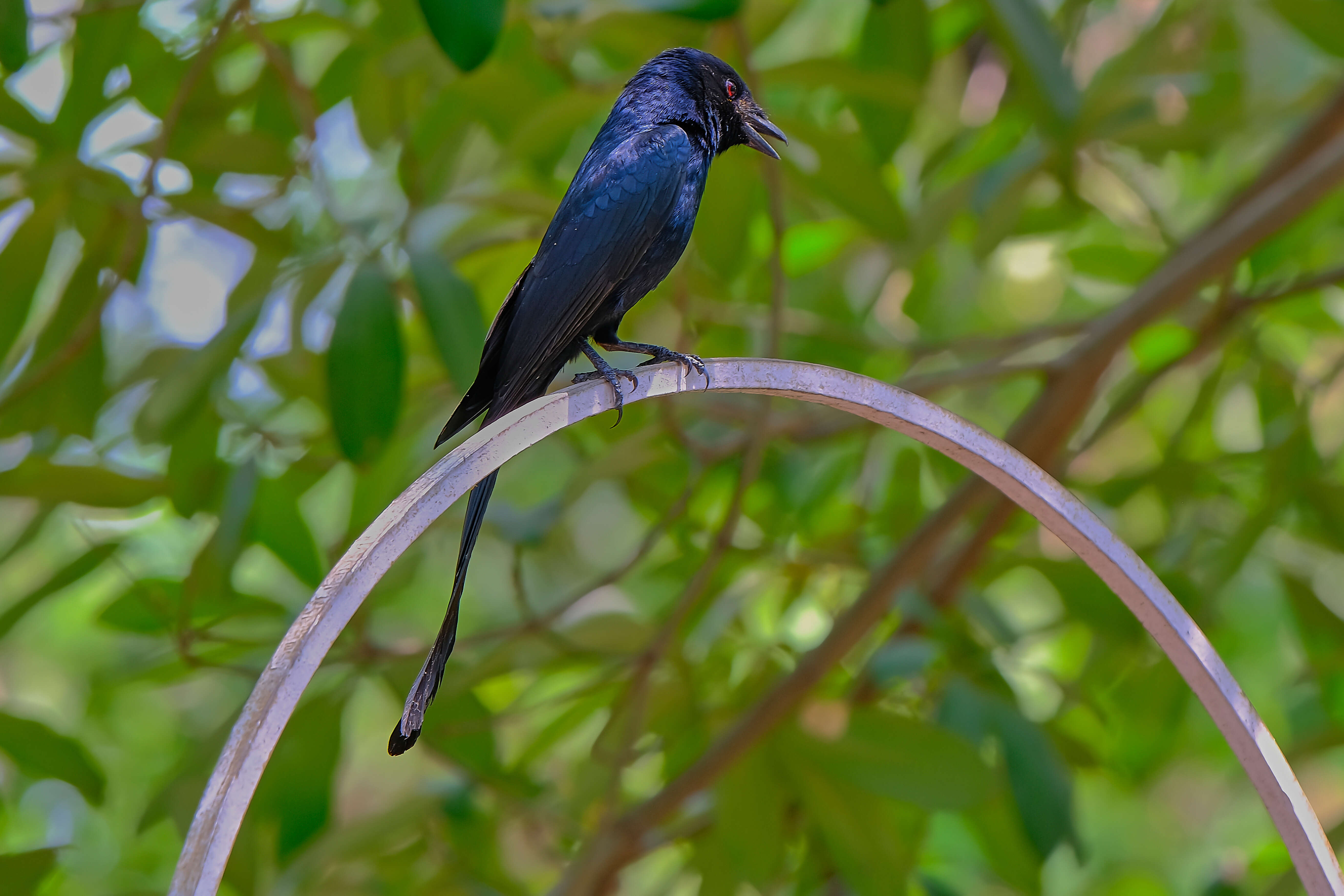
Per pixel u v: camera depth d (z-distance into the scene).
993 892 13.10
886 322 12.98
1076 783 13.79
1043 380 9.32
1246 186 10.20
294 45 10.20
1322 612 9.85
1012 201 9.33
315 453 9.28
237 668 7.97
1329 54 9.17
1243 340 10.17
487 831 9.58
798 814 9.56
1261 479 10.17
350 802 18.42
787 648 10.12
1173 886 16.64
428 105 8.35
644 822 8.38
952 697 8.64
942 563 10.02
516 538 8.55
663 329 10.60
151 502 8.64
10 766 10.26
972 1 9.62
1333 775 17.97
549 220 7.86
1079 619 9.24
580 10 6.90
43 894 10.39
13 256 7.71
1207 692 4.66
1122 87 9.09
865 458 10.25
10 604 8.33
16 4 6.50
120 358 10.93
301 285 7.37
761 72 7.60
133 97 7.94
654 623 9.20
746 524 11.02
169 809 8.14
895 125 8.73
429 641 8.96
